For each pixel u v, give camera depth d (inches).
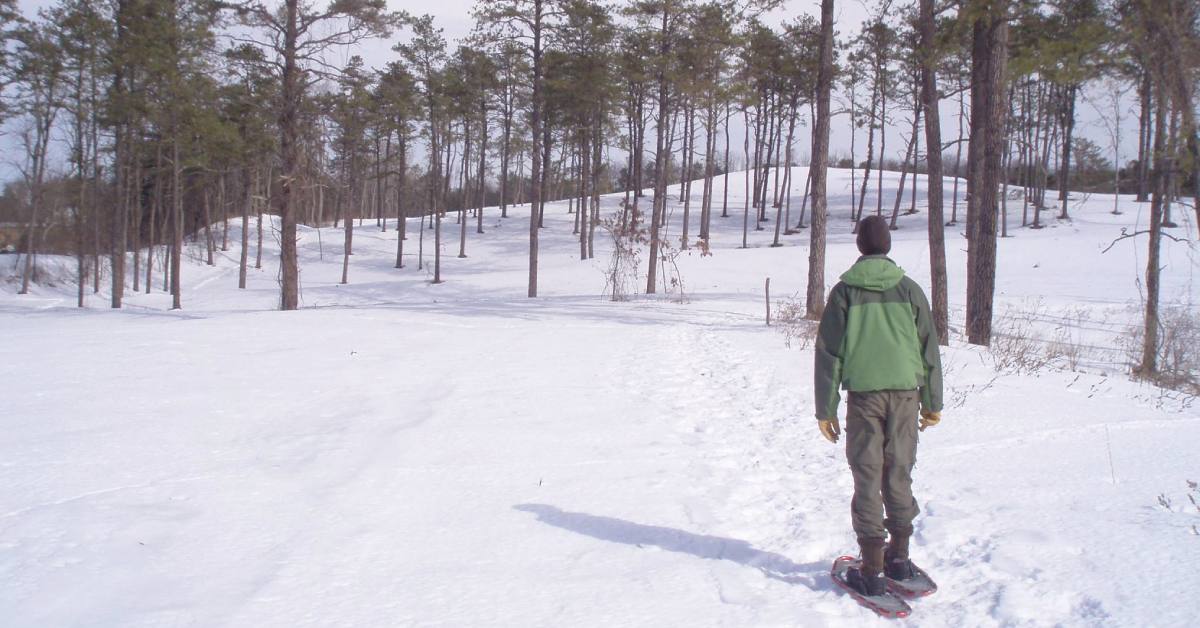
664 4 1064.8
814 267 713.0
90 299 1398.9
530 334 621.9
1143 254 1406.3
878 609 141.4
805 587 154.9
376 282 1659.7
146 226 2155.5
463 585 154.3
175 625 135.1
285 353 495.2
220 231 2218.3
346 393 364.2
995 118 581.9
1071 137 1882.4
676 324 711.7
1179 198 543.5
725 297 1066.1
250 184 1596.9
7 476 228.8
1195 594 138.5
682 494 215.8
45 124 1295.5
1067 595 142.6
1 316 908.0
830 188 2738.7
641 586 154.0
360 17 818.2
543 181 2218.3
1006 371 432.5
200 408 328.5
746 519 196.5
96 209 1366.9
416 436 281.6
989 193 596.4
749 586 154.0
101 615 138.9
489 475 234.2
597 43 1231.5
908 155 1770.4
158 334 599.8
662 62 1088.2
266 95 851.4
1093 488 209.8
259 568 162.2
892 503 152.8
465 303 1041.5
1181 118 397.1
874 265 155.8
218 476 231.0
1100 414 314.8
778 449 268.1
